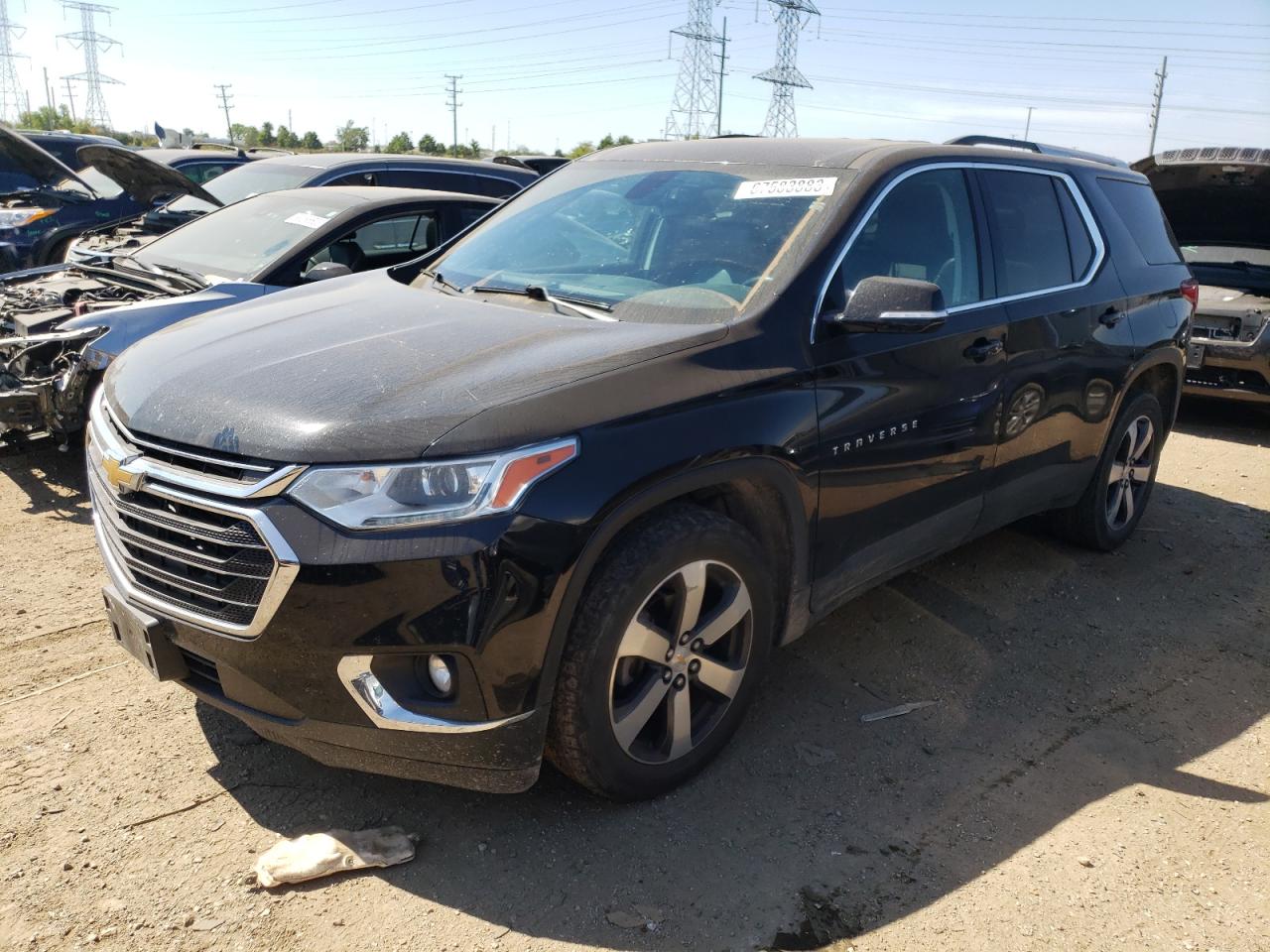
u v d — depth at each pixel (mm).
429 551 2268
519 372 2576
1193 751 3291
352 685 2344
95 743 2988
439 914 2387
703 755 2932
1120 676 3771
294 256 5598
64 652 3520
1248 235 8391
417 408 2416
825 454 3002
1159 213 5188
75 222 9516
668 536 2609
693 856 2635
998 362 3693
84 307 5211
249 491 2326
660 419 2580
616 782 2691
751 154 3777
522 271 3584
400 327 3012
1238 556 5094
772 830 2760
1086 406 4309
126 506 2600
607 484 2434
